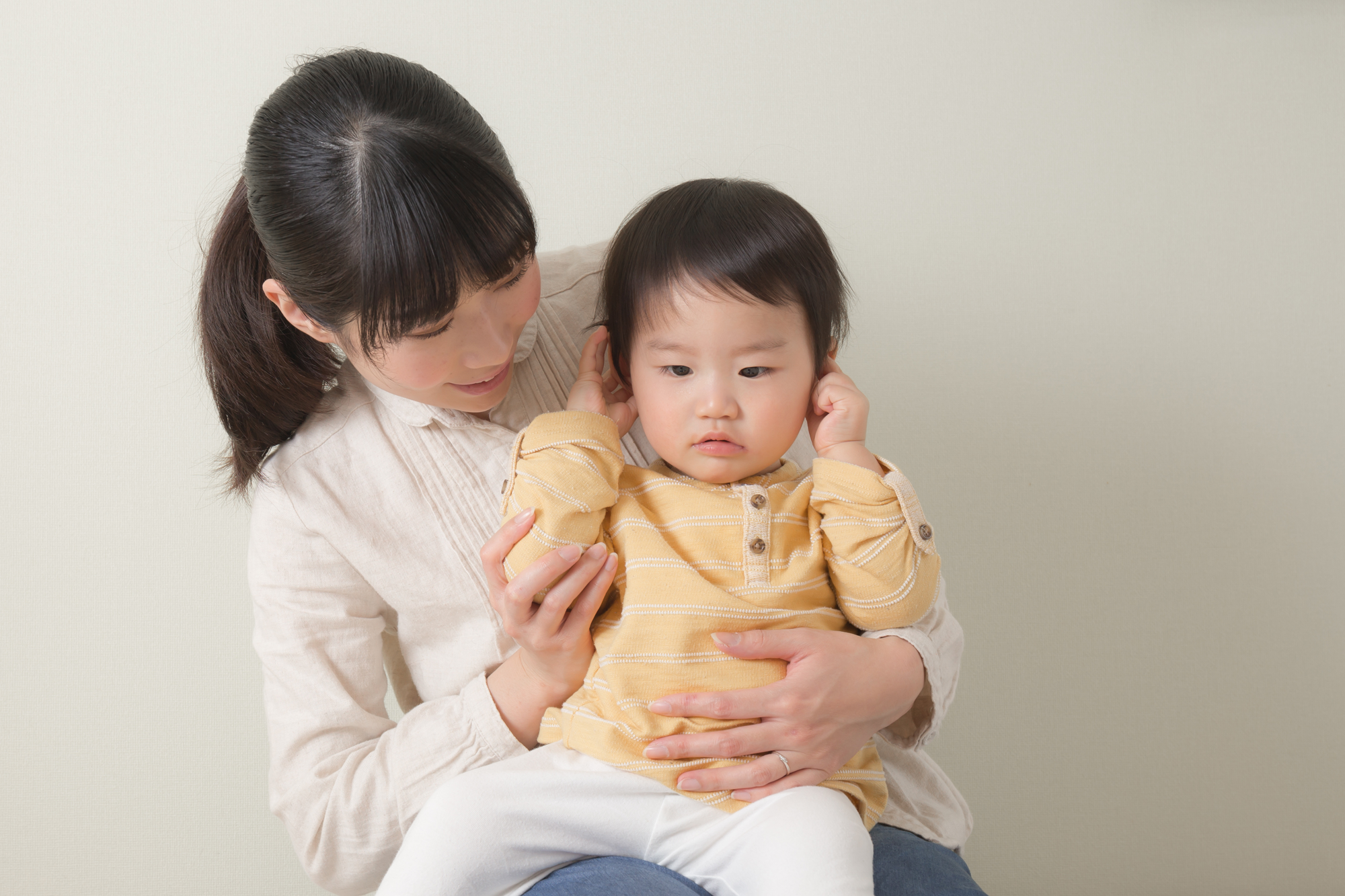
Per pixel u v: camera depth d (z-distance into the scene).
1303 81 1.39
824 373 0.95
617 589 0.86
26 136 1.31
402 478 0.93
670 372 0.88
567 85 1.35
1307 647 1.49
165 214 1.33
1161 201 1.40
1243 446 1.45
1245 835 1.52
